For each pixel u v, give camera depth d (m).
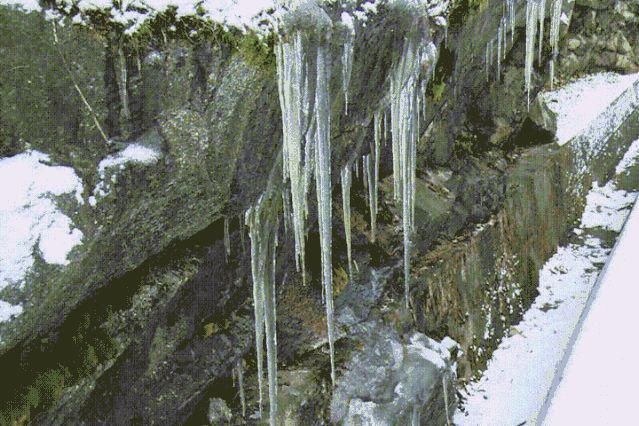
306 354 3.68
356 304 4.04
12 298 1.93
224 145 2.51
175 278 2.74
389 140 4.08
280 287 3.70
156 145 2.28
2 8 1.72
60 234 2.04
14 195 1.92
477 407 4.55
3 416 2.07
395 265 4.27
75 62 1.93
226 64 2.28
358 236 4.20
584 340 4.12
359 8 2.69
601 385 3.66
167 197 2.42
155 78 2.14
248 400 3.35
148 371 2.77
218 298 3.13
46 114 1.94
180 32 2.11
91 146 2.09
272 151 2.78
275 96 2.57
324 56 2.55
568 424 3.39
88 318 2.41
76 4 1.87
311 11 2.43
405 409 3.71
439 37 3.62
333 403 3.55
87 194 2.10
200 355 3.05
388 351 3.92
